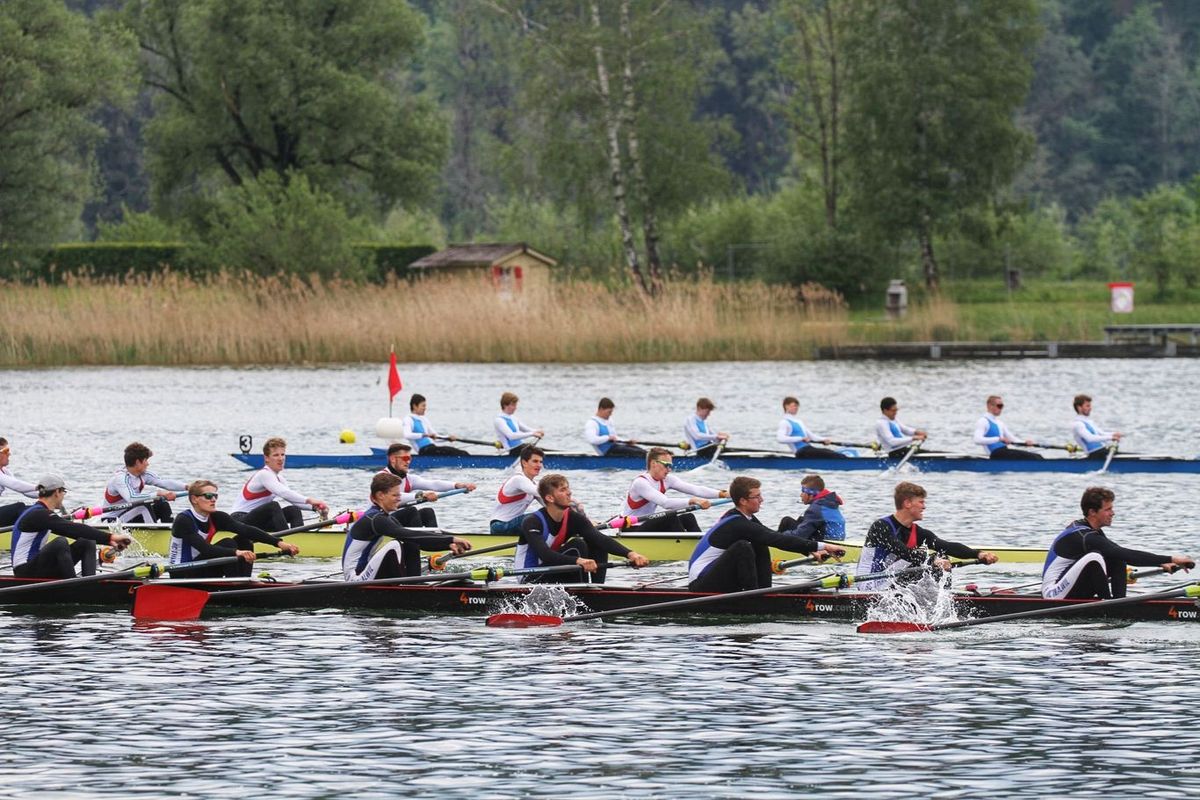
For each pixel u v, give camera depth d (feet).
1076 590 212.64
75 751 156.04
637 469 408.87
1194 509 326.65
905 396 583.17
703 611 218.59
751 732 161.99
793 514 330.13
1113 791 143.23
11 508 243.81
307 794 143.23
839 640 205.26
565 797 142.41
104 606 228.84
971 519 316.60
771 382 631.56
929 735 160.66
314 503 265.34
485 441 450.30
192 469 395.14
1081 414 399.85
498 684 181.98
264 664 192.13
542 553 220.84
